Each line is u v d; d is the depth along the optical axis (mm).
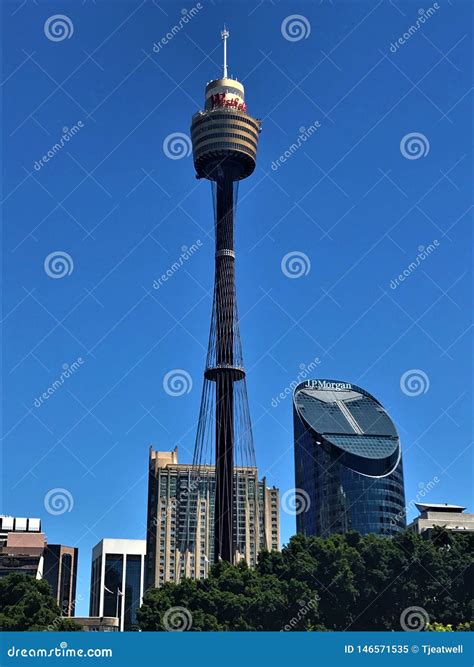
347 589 158125
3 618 140125
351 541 176250
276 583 159125
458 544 177125
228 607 153250
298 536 175625
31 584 155625
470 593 161625
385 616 161875
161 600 158750
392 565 164750
